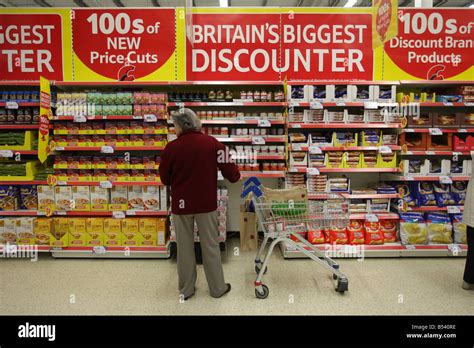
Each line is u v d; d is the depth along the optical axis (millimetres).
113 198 3834
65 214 3844
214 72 4000
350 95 3809
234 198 4617
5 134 3805
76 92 3998
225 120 3816
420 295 2932
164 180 2896
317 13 3953
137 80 3979
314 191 3912
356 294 2951
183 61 3977
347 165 3896
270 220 2977
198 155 2777
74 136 3805
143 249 3779
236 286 3125
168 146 2842
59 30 3920
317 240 3812
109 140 3818
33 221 3791
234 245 4277
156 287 3117
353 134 3951
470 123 3838
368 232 3834
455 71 3996
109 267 3600
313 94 3828
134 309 2717
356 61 3986
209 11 3943
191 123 2871
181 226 2834
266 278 3301
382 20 3383
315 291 3014
